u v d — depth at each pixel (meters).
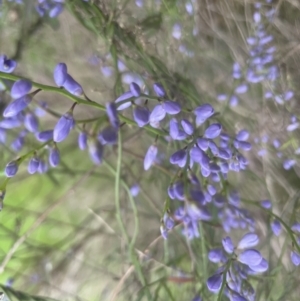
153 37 0.35
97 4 0.33
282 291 0.33
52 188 0.35
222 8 0.39
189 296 0.34
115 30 0.32
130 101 0.26
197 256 0.33
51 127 0.35
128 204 0.35
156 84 0.27
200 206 0.26
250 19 0.39
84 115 0.35
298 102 0.37
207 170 0.27
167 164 0.34
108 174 0.35
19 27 0.34
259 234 0.35
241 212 0.30
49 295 0.35
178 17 0.35
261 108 0.37
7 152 0.34
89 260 0.35
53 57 0.35
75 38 0.35
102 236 0.35
